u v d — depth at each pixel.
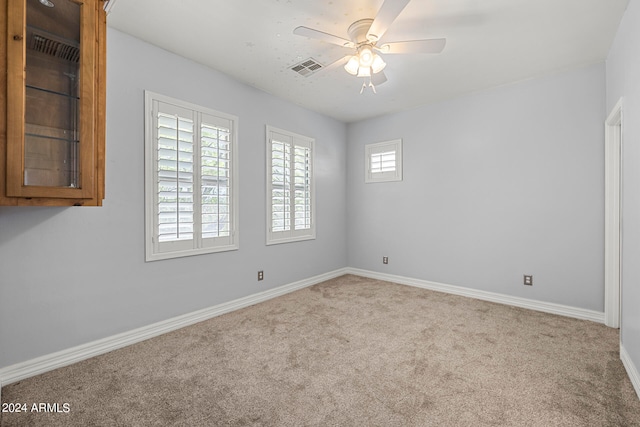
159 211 2.49
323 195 4.30
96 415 1.54
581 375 1.89
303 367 2.00
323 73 2.94
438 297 3.53
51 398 1.68
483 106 3.42
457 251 3.64
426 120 3.87
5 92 1.40
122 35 2.26
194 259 2.76
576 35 2.31
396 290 3.82
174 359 2.11
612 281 2.66
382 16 1.71
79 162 1.62
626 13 1.99
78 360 2.07
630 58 1.91
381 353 2.19
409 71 2.92
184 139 2.65
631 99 1.89
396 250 4.20
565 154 2.94
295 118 3.83
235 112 3.08
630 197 1.89
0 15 1.39
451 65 2.79
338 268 4.59
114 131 2.24
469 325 2.69
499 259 3.34
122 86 2.27
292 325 2.70
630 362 1.87
